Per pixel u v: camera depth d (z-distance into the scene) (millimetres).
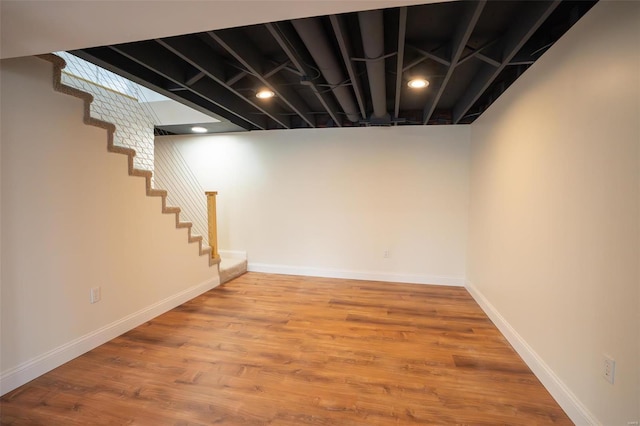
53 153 2066
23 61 1888
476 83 2785
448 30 2059
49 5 1247
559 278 1786
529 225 2172
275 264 4664
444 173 4059
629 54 1279
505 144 2645
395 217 4230
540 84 2025
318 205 4457
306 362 2213
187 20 1397
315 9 1317
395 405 1766
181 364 2172
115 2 1231
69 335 2191
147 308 2906
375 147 4227
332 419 1659
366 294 3723
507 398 1826
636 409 1233
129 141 3998
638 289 1228
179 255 3344
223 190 4754
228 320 2939
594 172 1493
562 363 1746
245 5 1271
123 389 1891
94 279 2371
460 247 4066
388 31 2082
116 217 2561
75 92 2174
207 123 4141
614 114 1362
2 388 1810
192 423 1623
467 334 2662
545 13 1573
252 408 1737
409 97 3457
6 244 1824
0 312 1801
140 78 2541
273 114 3695
